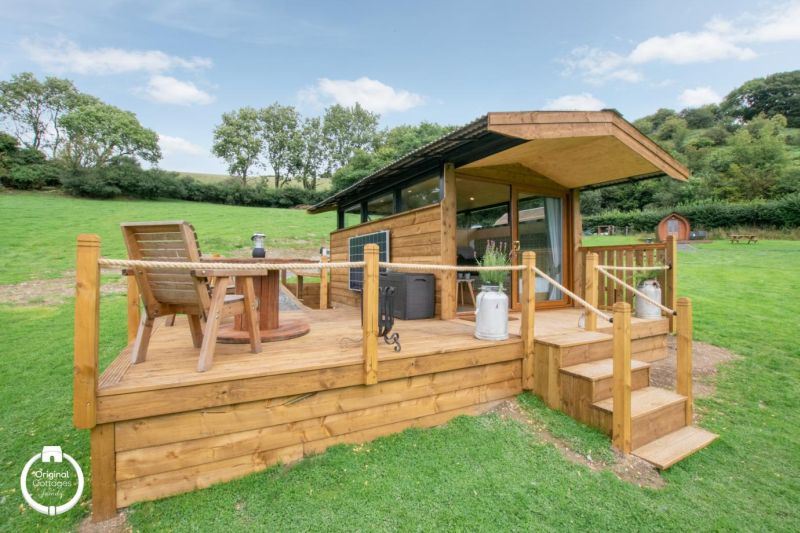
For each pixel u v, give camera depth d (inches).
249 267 92.4
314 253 530.6
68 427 116.0
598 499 83.8
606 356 136.7
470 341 129.0
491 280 133.7
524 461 96.7
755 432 116.6
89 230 581.9
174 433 82.6
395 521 75.5
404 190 228.2
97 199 970.1
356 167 1243.8
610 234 932.0
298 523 74.5
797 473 97.2
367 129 1689.2
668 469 96.5
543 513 79.1
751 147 1144.2
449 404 118.3
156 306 101.3
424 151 173.8
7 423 118.3
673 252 201.5
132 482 79.0
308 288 330.3
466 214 253.3
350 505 79.4
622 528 76.1
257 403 91.0
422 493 83.6
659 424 110.6
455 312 186.4
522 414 122.1
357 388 103.6
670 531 75.8
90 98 1353.3
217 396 85.6
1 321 236.4
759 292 300.8
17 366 164.4
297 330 139.2
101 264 75.4
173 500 80.7
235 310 108.7
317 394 98.3
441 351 115.5
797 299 273.9
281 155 1584.6
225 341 122.3
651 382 153.3
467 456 98.2
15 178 931.3
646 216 919.7
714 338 198.7
